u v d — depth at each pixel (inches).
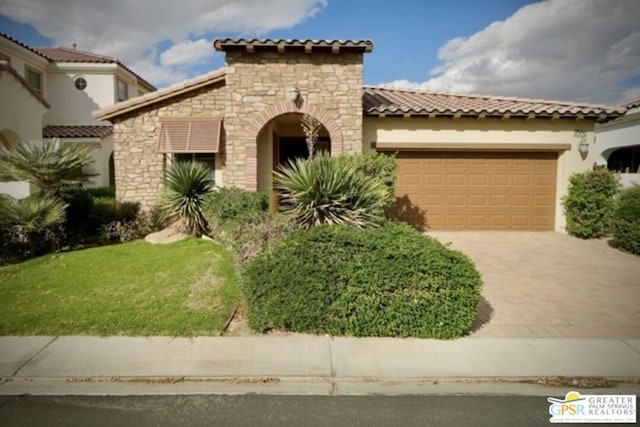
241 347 189.5
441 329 198.2
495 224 498.3
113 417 138.5
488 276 308.7
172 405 146.3
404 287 201.3
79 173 388.8
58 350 185.0
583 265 341.7
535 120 478.9
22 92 603.2
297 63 434.0
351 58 435.5
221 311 226.1
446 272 200.8
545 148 482.0
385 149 481.1
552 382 162.7
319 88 435.5
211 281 274.4
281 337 200.1
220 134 471.5
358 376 166.2
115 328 205.8
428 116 466.0
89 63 795.4
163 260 331.0
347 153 422.6
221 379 164.2
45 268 311.4
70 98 800.3
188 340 195.8
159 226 462.6
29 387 158.2
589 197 448.5
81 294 253.1
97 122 811.4
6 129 572.4
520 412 142.1
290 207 308.3
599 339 199.3
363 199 292.2
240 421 136.3
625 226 390.3
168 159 477.7
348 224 274.7
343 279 203.2
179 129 466.9
